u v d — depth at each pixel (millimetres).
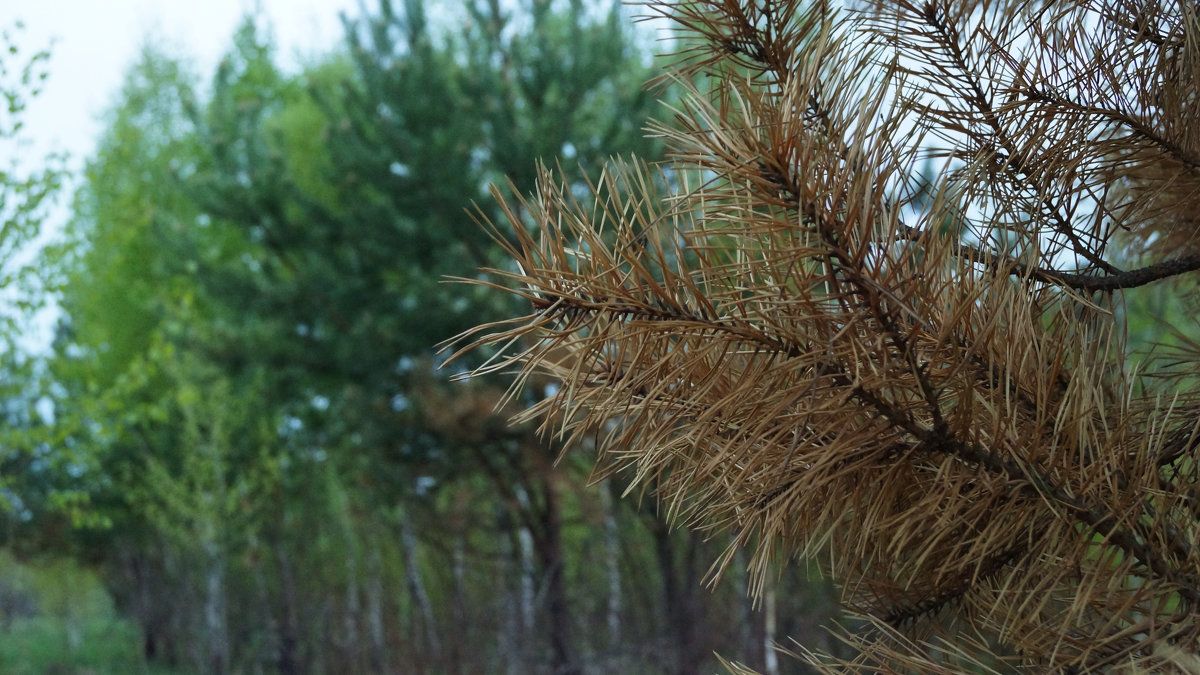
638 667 8672
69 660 23406
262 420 14781
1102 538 906
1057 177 1111
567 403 935
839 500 990
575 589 10445
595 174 7141
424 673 12219
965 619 1014
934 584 983
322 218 9430
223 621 16719
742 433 917
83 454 14070
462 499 10469
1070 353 981
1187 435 959
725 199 891
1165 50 1103
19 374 13000
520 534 11234
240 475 15078
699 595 7188
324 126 9203
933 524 983
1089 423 912
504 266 7855
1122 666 824
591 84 8094
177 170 10836
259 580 17062
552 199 917
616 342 947
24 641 27703
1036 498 903
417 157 7969
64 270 12898
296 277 9508
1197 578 839
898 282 855
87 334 16656
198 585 19047
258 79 19703
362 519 12914
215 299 10391
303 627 16156
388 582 14406
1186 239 1272
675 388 964
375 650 13898
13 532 21047
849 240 828
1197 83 1079
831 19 884
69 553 23469
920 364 908
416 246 8523
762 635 5945
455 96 8383
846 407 900
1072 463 887
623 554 9266
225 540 16219
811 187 826
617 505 8125
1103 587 872
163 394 16906
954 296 888
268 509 15711
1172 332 1161
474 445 8320
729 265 896
